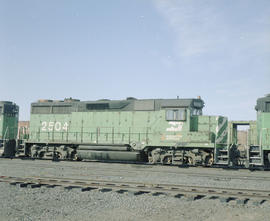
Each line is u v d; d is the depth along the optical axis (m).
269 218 6.34
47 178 10.81
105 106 18.20
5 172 12.92
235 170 14.59
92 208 7.00
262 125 15.41
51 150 19.11
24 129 20.72
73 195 8.29
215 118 16.02
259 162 14.76
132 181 10.93
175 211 6.81
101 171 13.63
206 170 14.36
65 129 19.09
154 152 16.53
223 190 8.90
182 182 10.84
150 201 7.69
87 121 18.53
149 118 16.95
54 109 19.69
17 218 6.12
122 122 17.61
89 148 17.89
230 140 17.11
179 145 15.90
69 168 14.63
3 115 21.22
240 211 6.86
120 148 17.11
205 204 7.43
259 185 10.43
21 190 8.90
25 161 17.91
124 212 6.70
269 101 15.48
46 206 7.16
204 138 15.57
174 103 16.39
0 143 20.39
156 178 11.78
